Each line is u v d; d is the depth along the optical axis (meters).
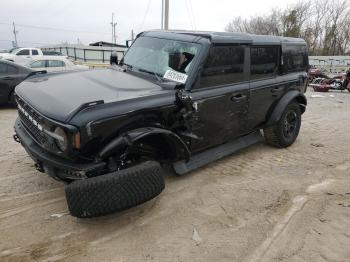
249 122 5.23
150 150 3.94
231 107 4.71
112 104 3.36
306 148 6.25
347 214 3.88
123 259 3.03
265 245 3.28
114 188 3.17
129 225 3.54
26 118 3.87
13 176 4.53
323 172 5.10
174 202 4.03
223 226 3.58
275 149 6.11
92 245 3.20
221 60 4.48
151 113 3.67
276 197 4.24
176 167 4.38
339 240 3.39
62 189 4.21
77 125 3.09
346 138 7.10
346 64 33.53
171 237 3.36
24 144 3.77
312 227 3.60
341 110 10.88
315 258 3.12
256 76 5.19
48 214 3.67
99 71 4.70
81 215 3.15
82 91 3.69
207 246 3.24
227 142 5.24
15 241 3.21
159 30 5.06
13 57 21.03
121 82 4.09
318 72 20.58
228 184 4.56
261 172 5.02
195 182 4.58
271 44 5.42
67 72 4.72
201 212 3.84
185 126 4.05
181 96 3.85
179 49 4.40
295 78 6.08
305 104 6.47
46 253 3.06
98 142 3.28
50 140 3.33
